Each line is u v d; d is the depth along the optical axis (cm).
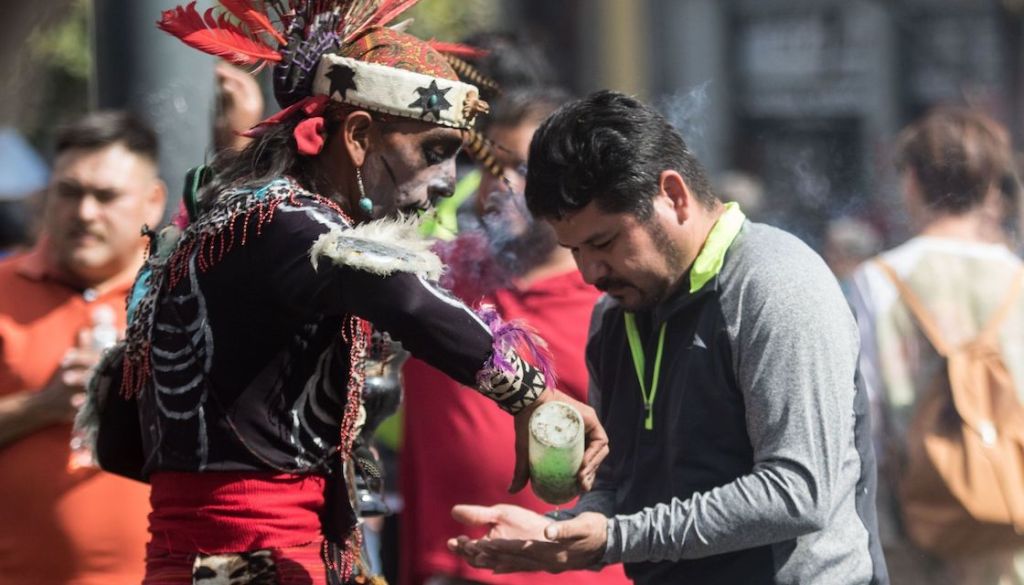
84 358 832
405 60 620
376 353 718
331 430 613
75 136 862
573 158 647
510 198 880
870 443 691
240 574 595
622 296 675
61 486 841
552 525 655
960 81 3191
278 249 582
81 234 863
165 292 609
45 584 844
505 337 593
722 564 677
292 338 595
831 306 653
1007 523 936
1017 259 984
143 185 874
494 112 897
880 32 3322
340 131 616
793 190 3147
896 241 2128
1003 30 3141
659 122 664
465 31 2192
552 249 882
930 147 992
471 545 681
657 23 3244
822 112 3366
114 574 848
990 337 957
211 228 596
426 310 573
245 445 593
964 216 988
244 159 630
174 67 870
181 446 598
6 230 1462
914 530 962
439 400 898
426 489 903
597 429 634
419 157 619
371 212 620
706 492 662
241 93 877
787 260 657
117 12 870
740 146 3359
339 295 573
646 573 704
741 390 659
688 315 673
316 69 619
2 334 859
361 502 718
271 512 599
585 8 3116
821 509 638
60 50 1962
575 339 869
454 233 891
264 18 632
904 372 968
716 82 3331
